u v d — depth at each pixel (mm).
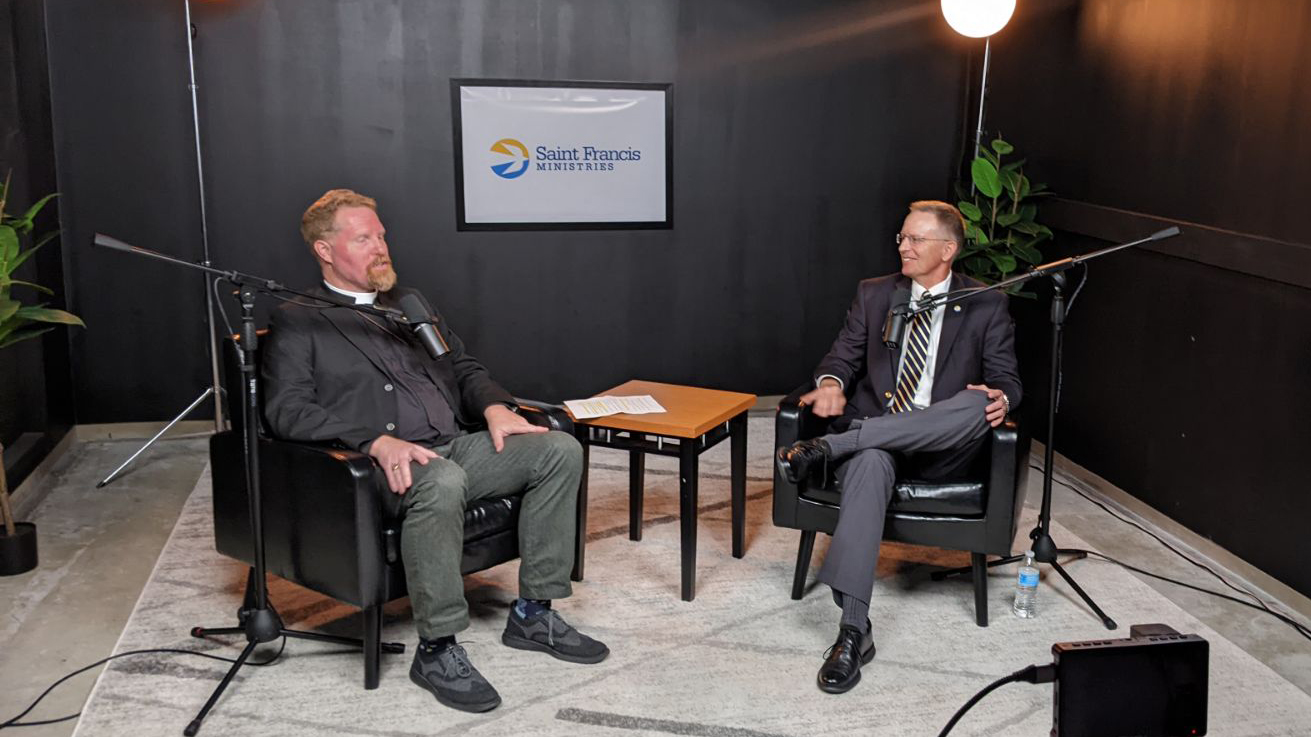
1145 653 1369
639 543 3422
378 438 2557
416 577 2465
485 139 4496
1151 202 3660
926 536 2842
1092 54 3986
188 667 2609
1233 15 3236
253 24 4238
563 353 4754
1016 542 3463
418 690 2527
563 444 2678
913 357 3059
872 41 4719
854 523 2701
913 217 3021
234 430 2697
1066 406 4207
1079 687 1360
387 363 2752
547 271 4664
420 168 4473
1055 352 2945
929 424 2799
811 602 3016
